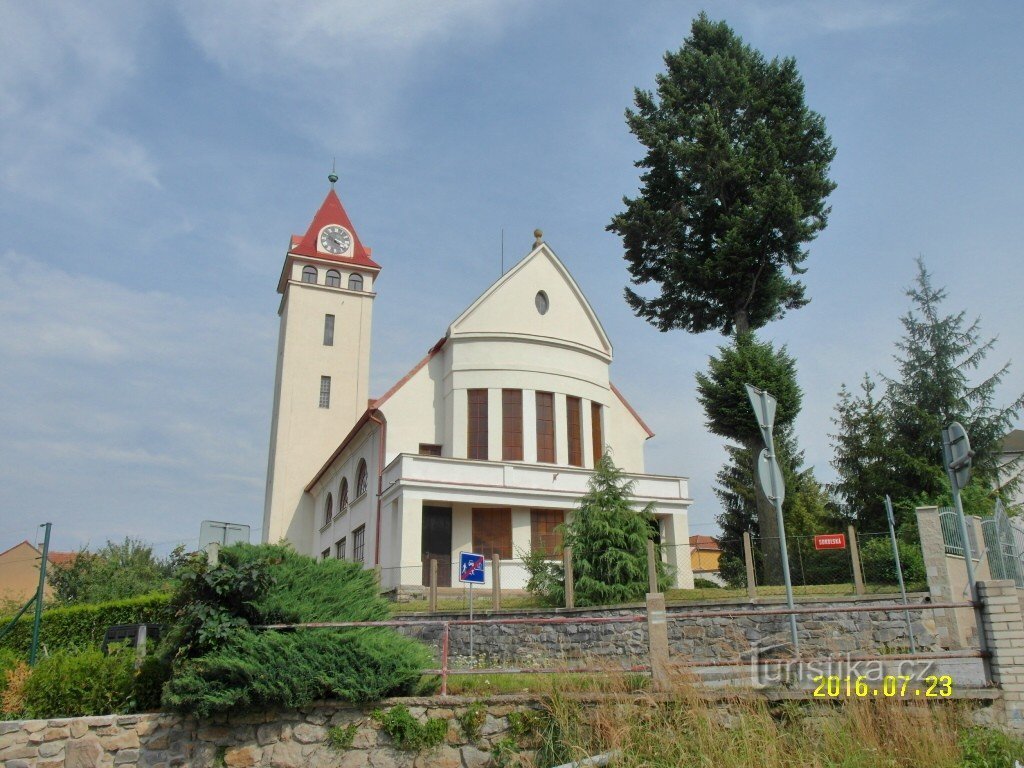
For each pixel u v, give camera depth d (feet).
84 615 68.44
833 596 52.49
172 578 33.94
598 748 29.22
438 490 81.10
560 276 101.76
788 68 96.17
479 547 84.89
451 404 92.89
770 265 92.02
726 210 94.63
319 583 36.24
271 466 143.84
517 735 30.63
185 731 30.30
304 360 143.43
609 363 102.73
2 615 82.64
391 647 32.71
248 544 35.14
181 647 32.07
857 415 101.35
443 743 30.66
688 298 96.89
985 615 28.78
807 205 90.94
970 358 106.73
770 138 90.74
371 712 31.04
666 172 97.25
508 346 94.07
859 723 27.09
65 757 29.35
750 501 123.13
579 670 31.96
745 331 90.02
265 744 30.42
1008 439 144.46
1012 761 24.80
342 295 149.48
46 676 32.71
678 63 98.63
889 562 58.75
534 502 85.35
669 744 27.86
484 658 53.16
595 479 64.23
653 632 31.89
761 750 26.76
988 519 54.60
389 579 74.38
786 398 81.20
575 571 59.77
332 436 140.77
